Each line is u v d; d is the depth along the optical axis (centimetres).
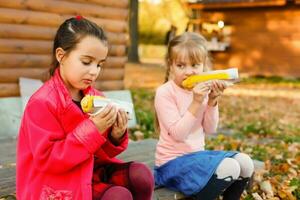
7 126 549
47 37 596
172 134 318
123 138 257
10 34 556
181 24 3052
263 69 1969
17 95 569
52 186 231
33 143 229
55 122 235
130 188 259
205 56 325
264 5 1870
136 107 966
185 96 331
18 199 239
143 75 1936
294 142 685
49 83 244
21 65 570
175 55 322
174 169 321
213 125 334
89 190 226
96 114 230
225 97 1369
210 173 301
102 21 667
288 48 1916
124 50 707
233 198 311
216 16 2045
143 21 3297
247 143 648
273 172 462
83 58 237
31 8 576
